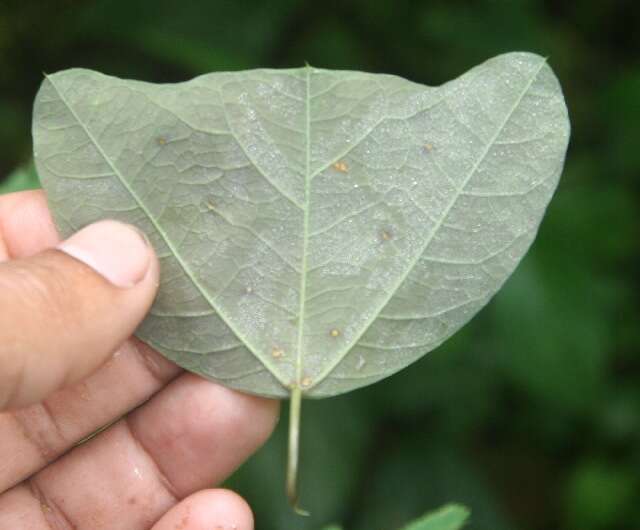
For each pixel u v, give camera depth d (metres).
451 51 0.33
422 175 0.20
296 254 0.21
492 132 0.20
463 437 0.33
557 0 0.36
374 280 0.21
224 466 0.23
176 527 0.22
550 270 0.31
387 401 0.31
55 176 0.20
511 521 0.32
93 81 0.20
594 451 0.34
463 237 0.20
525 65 0.20
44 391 0.20
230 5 0.32
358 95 0.20
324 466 0.30
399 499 0.32
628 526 0.33
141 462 0.23
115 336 0.20
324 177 0.20
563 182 0.33
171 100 0.20
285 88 0.20
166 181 0.20
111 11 0.32
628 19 0.35
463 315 0.21
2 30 0.34
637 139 0.33
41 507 0.23
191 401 0.22
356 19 0.33
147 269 0.20
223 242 0.21
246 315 0.21
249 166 0.20
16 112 0.34
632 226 0.32
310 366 0.21
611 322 0.31
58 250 0.20
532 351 0.31
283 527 0.29
